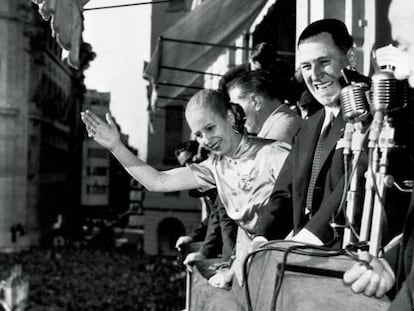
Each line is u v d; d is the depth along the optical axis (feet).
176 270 137.80
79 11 18.66
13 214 164.55
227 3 33.12
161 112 134.00
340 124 7.59
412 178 6.23
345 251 6.23
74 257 155.53
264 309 6.35
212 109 8.78
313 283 5.70
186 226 152.25
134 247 171.94
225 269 9.59
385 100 5.70
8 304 100.17
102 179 232.12
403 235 5.34
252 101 10.71
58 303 107.34
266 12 32.89
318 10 16.60
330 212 6.91
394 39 14.38
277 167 8.90
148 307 108.06
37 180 177.78
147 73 40.11
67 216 211.20
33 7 169.78
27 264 143.43
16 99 165.17
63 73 209.46
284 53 29.55
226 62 48.62
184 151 14.85
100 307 107.45
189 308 12.53
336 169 7.33
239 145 9.04
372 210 6.40
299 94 14.97
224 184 9.24
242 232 9.59
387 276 5.47
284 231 8.07
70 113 221.87
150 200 154.51
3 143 165.78
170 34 36.45
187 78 43.96
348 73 6.59
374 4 15.34
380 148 6.15
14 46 166.81
